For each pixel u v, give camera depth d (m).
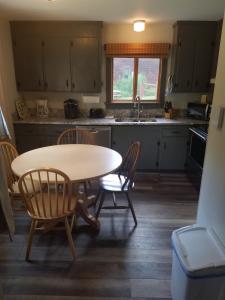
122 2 2.66
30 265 1.93
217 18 3.35
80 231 2.35
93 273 1.85
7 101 3.45
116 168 2.04
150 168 3.87
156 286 1.75
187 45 3.57
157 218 2.60
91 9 2.94
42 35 3.60
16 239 2.24
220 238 1.52
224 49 1.46
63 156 2.31
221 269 1.30
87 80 3.79
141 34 3.81
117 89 4.09
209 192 1.70
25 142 3.75
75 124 3.64
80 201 2.32
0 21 3.31
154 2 2.67
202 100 3.93
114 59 3.93
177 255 1.43
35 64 3.73
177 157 3.79
